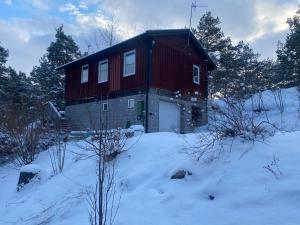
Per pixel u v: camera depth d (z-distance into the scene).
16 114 14.63
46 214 7.31
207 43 35.56
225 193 5.45
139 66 18.95
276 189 5.10
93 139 9.04
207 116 8.75
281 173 5.41
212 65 23.88
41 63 37.88
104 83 20.92
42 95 32.25
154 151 8.34
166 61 19.56
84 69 22.83
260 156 6.02
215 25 36.47
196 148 7.20
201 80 22.36
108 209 6.18
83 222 6.08
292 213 4.58
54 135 14.50
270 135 6.74
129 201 6.24
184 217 5.28
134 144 9.14
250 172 5.69
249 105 11.45
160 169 7.19
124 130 10.70
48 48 38.16
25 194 9.33
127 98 19.28
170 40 20.11
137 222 5.54
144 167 7.53
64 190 8.27
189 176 6.30
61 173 9.62
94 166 8.79
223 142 6.79
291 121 13.47
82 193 7.50
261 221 4.62
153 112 18.27
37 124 14.30
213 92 14.55
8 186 10.95
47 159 11.83
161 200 5.93
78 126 21.59
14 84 31.58
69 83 23.94
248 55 34.31
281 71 30.31
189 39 21.33
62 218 6.75
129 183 7.01
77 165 9.64
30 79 37.62
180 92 19.91
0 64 31.44
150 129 17.95
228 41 36.31
